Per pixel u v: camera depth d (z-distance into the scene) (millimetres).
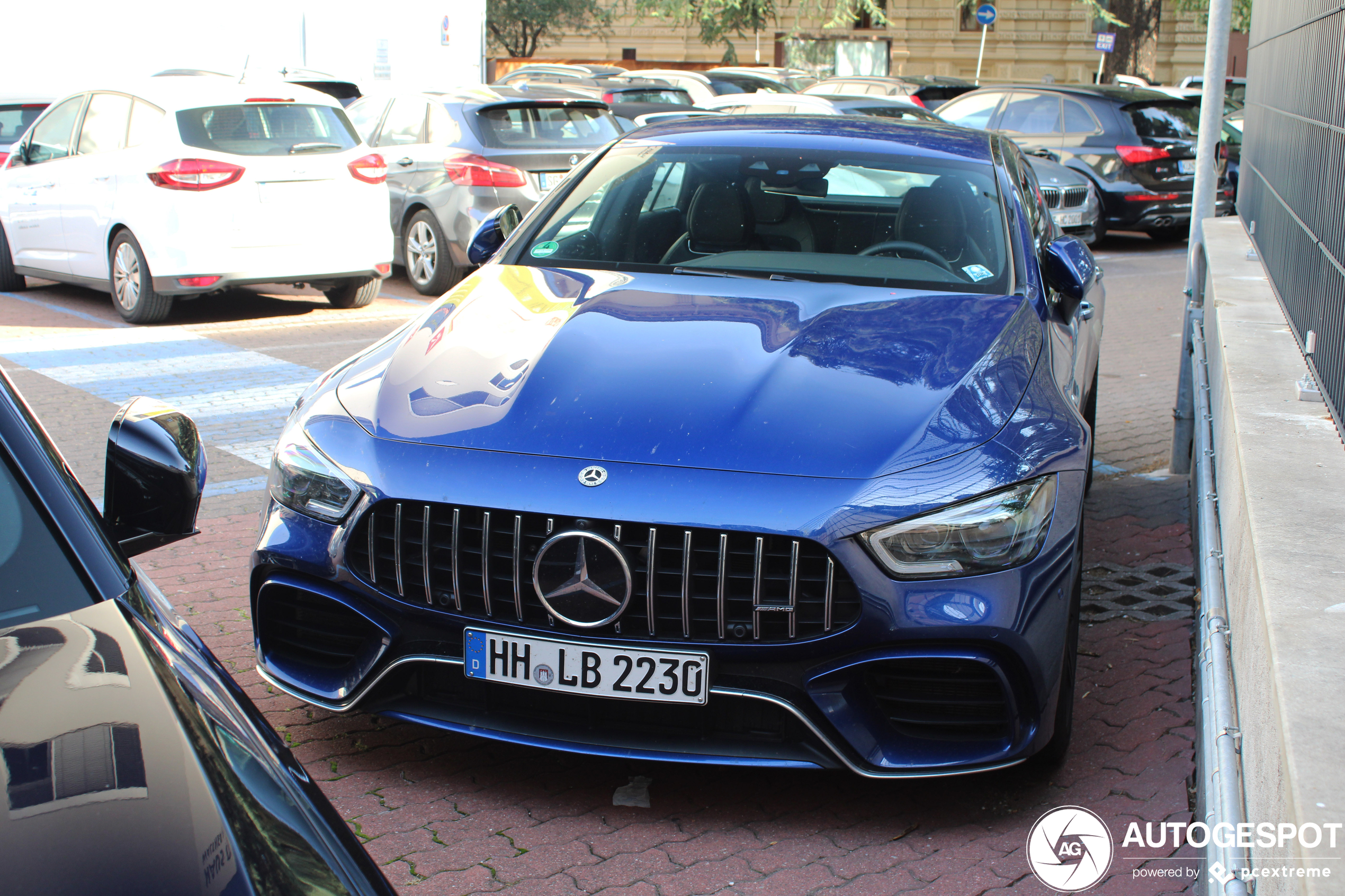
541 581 2748
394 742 3287
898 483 2764
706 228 4109
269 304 10102
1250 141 7680
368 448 2971
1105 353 9023
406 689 2977
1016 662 2783
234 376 7438
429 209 10500
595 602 2732
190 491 1998
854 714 2760
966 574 2738
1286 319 4371
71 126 9500
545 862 2764
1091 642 4051
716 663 2748
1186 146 14258
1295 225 4375
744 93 18719
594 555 2721
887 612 2703
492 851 2805
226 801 1418
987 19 27281
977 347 3344
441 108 10625
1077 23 34594
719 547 2705
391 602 2883
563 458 2828
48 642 1641
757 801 3051
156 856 1291
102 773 1397
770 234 4078
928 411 2979
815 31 35688
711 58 36438
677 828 2918
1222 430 3814
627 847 2832
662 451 2822
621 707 2842
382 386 3211
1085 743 3367
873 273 3896
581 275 3891
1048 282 4195
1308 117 4195
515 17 33219
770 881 2705
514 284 3836
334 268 9180
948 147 4527
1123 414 7262
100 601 1759
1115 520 5328
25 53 16297
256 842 1379
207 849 1324
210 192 8531
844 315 3508
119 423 2004
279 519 3053
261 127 8867
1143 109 14320
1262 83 6793
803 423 2900
